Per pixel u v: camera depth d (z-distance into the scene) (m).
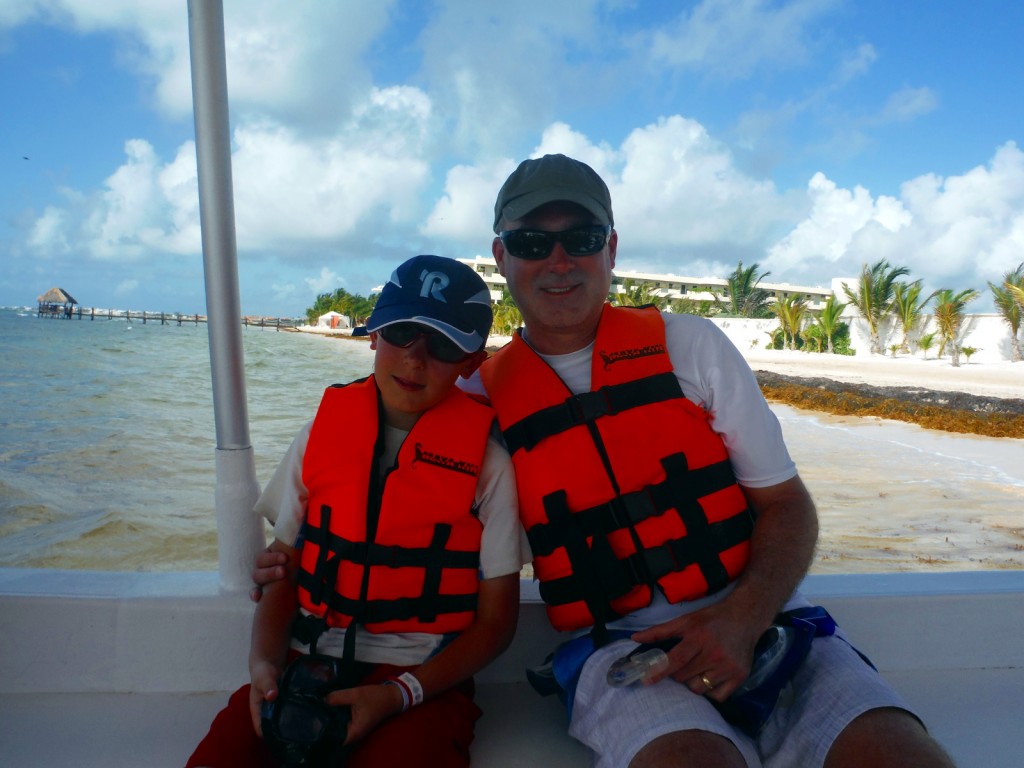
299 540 1.79
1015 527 8.31
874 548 7.50
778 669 1.56
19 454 11.73
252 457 2.04
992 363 38.44
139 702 1.97
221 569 2.04
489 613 1.68
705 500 1.72
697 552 1.69
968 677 2.14
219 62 1.87
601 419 1.74
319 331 124.12
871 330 45.66
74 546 7.22
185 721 1.88
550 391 1.78
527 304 1.86
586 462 1.72
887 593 2.18
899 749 1.34
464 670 1.59
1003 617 2.19
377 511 1.67
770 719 1.56
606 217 1.86
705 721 1.40
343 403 1.74
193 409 18.05
